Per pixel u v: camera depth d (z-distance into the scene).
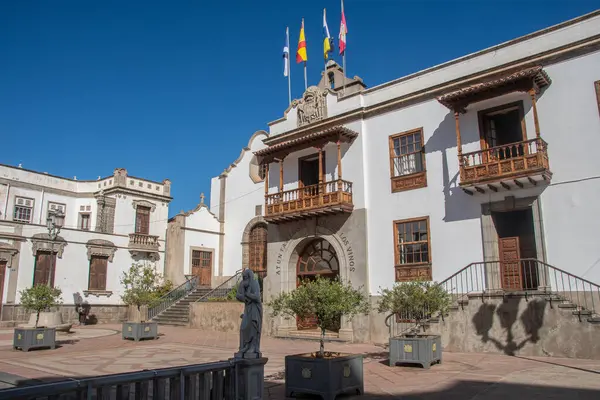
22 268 25.48
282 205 22.06
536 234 15.81
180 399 6.24
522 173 15.54
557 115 15.98
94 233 28.73
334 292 10.02
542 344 14.04
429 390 9.59
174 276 28.88
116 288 29.38
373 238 19.84
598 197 14.87
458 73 18.66
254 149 29.80
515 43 17.33
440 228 18.11
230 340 19.52
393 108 20.23
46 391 4.73
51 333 16.69
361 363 9.52
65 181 32.91
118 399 5.53
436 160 18.62
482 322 15.29
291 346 17.91
